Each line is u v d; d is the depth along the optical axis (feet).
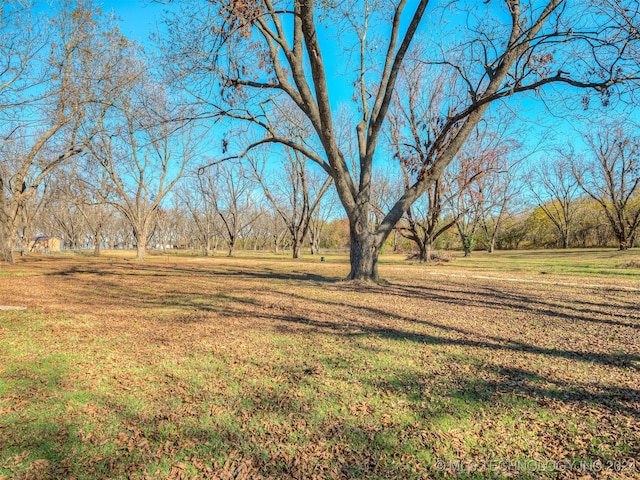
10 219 61.77
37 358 13.35
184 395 10.30
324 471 7.03
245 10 24.62
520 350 14.40
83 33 52.85
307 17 26.86
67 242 214.48
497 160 63.26
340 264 75.66
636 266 58.75
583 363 12.78
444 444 7.89
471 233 123.24
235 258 110.63
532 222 184.96
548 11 28.35
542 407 9.51
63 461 7.29
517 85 28.30
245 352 14.16
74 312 21.88
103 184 93.76
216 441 8.03
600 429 8.39
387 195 130.00
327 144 33.27
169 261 87.86
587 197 163.63
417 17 30.78
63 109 56.18
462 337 16.38
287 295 29.17
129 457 7.46
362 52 39.32
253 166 107.14
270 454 7.56
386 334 16.90
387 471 7.02
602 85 24.54
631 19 22.27
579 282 38.96
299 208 141.59
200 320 19.93
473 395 10.26
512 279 42.55
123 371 12.13
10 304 24.34
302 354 13.92
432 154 34.45
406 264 77.82
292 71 33.06
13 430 8.37
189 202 157.58
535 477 6.82
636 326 18.37
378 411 9.35
